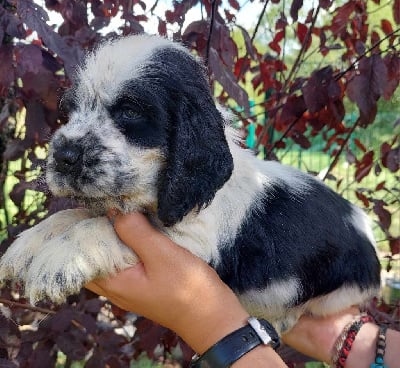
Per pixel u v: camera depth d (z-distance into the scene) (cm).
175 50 30
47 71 33
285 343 40
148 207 29
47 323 40
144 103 28
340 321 37
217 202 31
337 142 56
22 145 39
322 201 35
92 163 26
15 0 31
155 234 28
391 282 70
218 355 26
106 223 29
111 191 27
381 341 35
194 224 30
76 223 29
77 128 27
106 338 44
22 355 39
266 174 34
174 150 28
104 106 28
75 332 41
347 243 35
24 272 28
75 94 29
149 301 28
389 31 50
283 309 33
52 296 27
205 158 28
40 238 29
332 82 42
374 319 42
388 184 69
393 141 52
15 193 41
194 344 28
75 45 32
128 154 27
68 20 39
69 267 27
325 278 34
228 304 28
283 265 32
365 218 38
